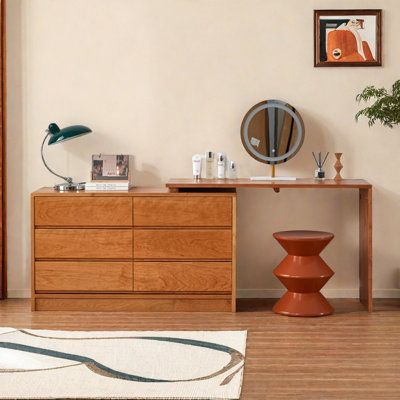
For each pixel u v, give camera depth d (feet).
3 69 22.30
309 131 22.36
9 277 22.61
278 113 22.17
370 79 22.26
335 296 22.61
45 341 18.80
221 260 21.08
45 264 21.17
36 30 22.29
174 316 20.81
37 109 22.40
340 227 22.57
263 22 22.22
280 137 22.21
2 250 22.52
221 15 22.24
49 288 21.20
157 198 21.02
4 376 16.78
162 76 22.35
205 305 21.17
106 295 21.20
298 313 20.79
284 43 22.24
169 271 21.09
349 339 19.02
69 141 22.45
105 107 22.41
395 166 22.38
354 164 22.40
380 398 15.89
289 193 22.57
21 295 22.61
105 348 18.34
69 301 21.25
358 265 22.57
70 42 22.31
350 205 22.54
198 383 16.47
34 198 21.11
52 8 22.26
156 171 22.50
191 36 22.27
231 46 22.26
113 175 22.13
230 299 21.13
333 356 17.94
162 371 17.06
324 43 22.20
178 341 18.79
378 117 21.12
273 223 22.61
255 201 22.58
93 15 22.27
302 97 22.31
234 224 20.99
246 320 20.48
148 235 21.07
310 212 22.58
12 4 22.25
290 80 22.29
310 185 20.95
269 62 22.27
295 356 17.95
